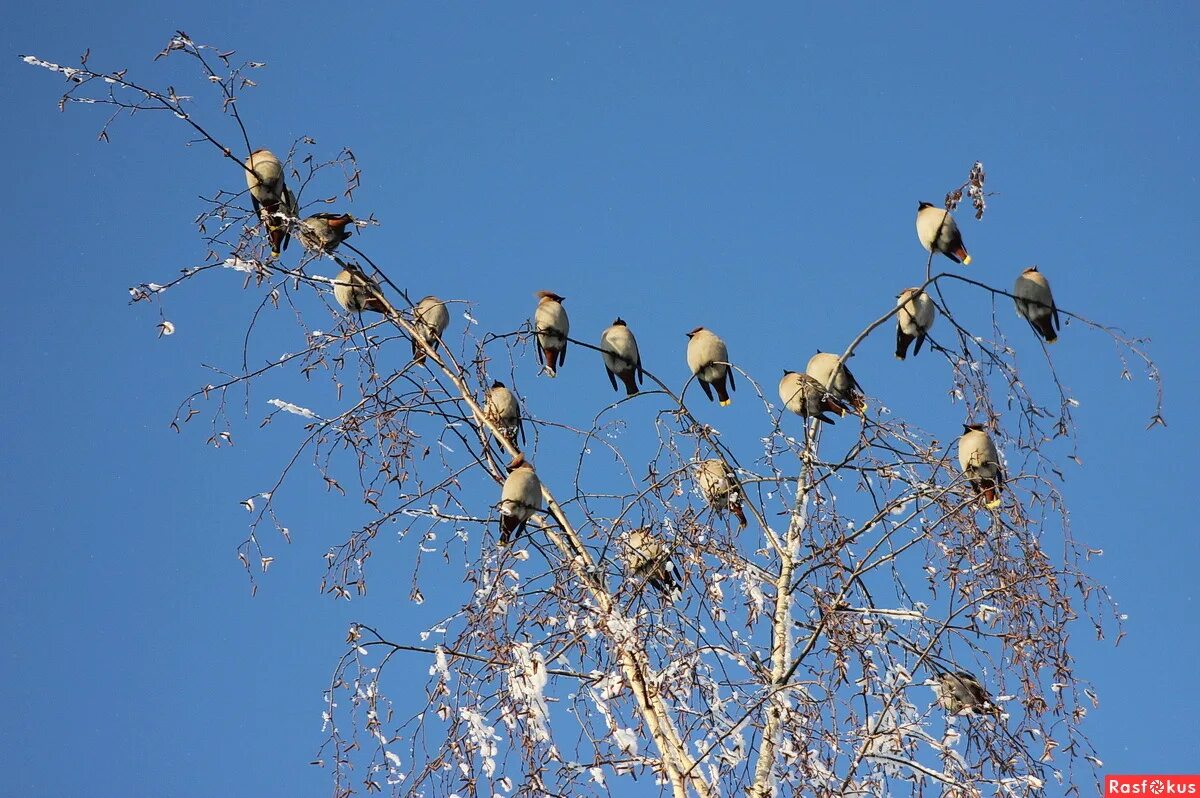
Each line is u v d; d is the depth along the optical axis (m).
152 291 9.80
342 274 10.86
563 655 8.90
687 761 8.60
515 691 8.40
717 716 8.78
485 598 8.80
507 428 10.22
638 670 8.73
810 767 8.50
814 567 9.55
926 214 13.33
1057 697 8.96
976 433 10.05
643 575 9.18
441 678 8.55
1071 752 8.92
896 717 9.05
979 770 8.98
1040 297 12.81
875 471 10.16
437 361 10.24
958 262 13.25
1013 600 9.09
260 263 9.90
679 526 9.22
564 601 8.77
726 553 9.37
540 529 9.56
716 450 9.57
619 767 8.62
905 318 12.95
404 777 8.56
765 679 9.16
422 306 11.83
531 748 8.27
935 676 9.34
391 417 9.77
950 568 9.33
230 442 9.72
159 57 10.16
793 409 11.73
